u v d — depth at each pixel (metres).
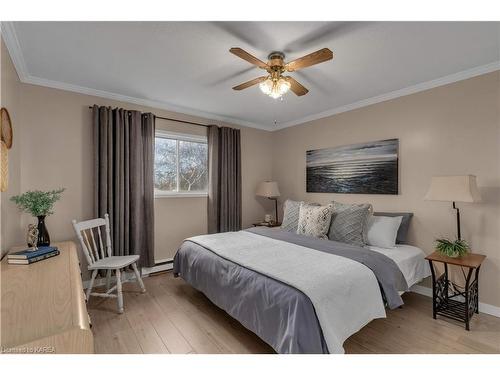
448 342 2.00
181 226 3.87
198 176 4.09
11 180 2.17
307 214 3.13
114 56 2.25
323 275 1.80
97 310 2.52
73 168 2.95
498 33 1.89
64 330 0.93
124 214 3.19
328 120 3.93
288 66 1.98
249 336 2.08
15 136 2.34
